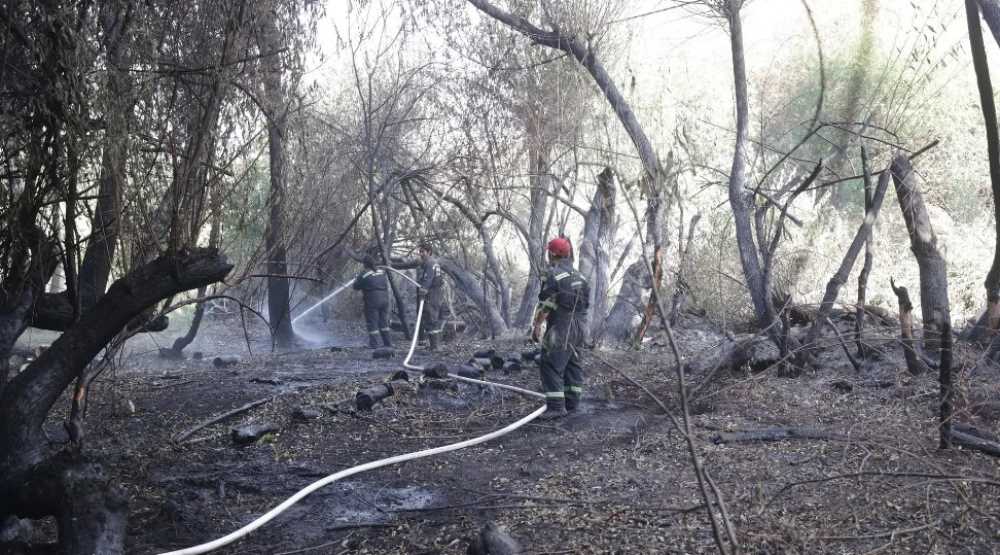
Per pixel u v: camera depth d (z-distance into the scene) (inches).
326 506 203.6
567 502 191.9
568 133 520.1
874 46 518.3
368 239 608.7
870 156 530.6
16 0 175.3
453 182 557.6
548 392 291.3
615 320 500.7
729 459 225.1
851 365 334.3
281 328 569.9
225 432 277.7
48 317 224.1
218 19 205.5
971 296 521.0
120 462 241.4
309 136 375.6
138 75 193.6
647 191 153.9
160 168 203.3
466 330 618.5
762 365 331.6
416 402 316.2
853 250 338.3
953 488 185.9
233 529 191.8
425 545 177.0
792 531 165.8
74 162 181.3
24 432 171.8
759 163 587.2
